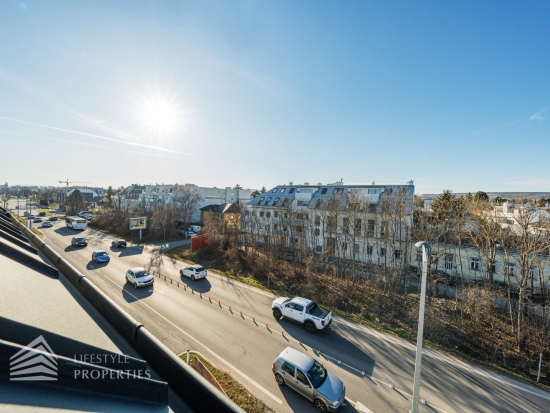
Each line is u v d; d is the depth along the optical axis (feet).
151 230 115.34
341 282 65.36
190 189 153.69
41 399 3.73
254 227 98.78
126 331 6.96
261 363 32.45
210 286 58.65
